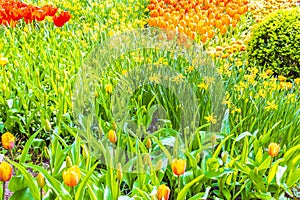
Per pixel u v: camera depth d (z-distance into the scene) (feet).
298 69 15.12
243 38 18.54
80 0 24.31
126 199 8.59
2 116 12.53
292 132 10.85
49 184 8.30
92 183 8.69
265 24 15.69
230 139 10.53
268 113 11.11
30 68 13.48
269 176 9.53
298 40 15.10
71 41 15.74
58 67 14.05
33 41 15.97
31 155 11.59
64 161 9.80
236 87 11.86
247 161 9.77
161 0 24.12
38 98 12.25
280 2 24.22
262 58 15.38
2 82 13.07
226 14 20.08
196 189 9.90
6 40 15.67
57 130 10.76
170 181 10.03
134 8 23.44
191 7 22.61
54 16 16.80
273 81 12.54
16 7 19.29
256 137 10.64
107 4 22.62
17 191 8.48
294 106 11.25
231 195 10.19
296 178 9.65
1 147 12.00
